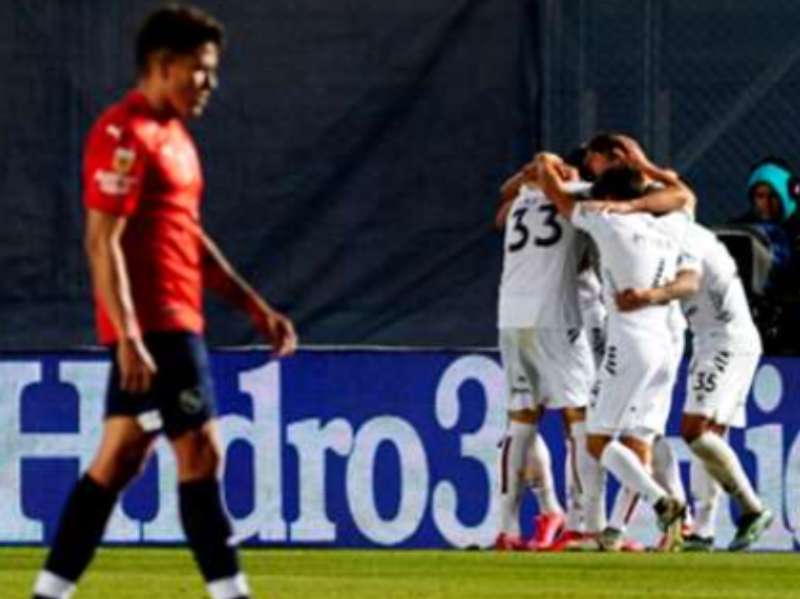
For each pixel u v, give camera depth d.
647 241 41.56
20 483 45.16
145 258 24.36
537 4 46.34
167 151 24.36
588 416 42.56
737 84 46.34
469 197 46.38
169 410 24.45
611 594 34.12
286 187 46.34
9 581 35.78
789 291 46.00
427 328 46.44
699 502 44.06
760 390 45.31
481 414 45.06
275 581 36.25
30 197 46.38
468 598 33.38
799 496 45.28
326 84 46.44
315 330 46.41
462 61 46.41
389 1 46.38
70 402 45.06
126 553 42.75
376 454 45.12
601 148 42.28
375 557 41.97
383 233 46.34
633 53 46.34
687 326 45.00
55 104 46.34
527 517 45.25
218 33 24.59
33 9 46.28
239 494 45.09
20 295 46.41
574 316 43.25
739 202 46.41
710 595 34.19
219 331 46.34
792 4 46.31
